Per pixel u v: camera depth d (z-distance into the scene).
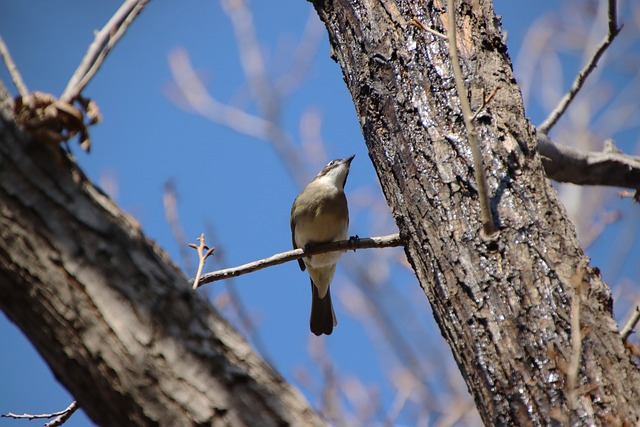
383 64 8.05
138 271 4.48
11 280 4.35
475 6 8.19
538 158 7.22
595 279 6.28
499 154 7.08
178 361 4.35
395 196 7.50
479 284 6.35
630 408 5.44
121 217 4.63
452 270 6.59
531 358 5.83
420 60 7.86
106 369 4.30
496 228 6.57
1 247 4.31
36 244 4.33
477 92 7.54
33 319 4.39
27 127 4.46
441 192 7.03
